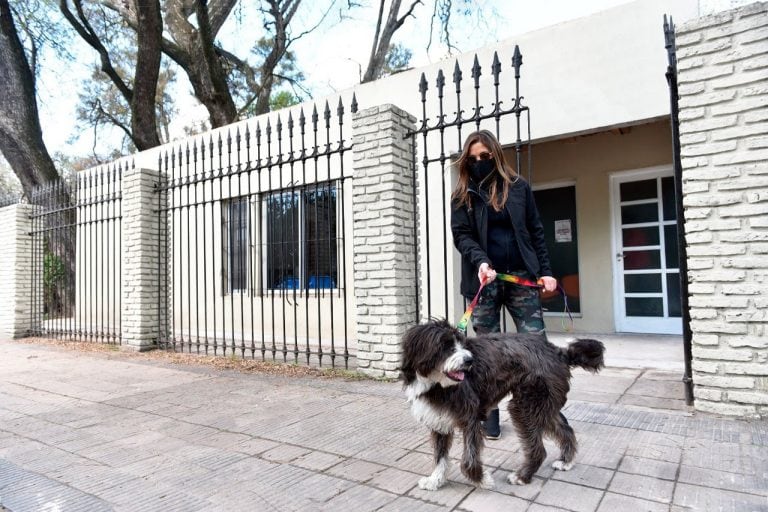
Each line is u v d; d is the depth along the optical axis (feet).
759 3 11.70
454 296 22.75
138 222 24.99
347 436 11.58
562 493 8.30
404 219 17.30
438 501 8.18
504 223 10.80
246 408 14.19
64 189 31.96
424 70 24.08
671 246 24.75
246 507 8.16
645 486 8.43
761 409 11.48
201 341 27.94
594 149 26.35
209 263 31.42
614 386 15.37
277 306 28.71
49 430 12.57
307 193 26.71
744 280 11.69
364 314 17.44
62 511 8.14
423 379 7.97
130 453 10.80
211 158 22.27
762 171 11.53
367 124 17.44
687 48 12.50
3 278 32.24
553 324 27.68
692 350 12.55
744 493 8.02
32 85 50.19
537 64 21.09
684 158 12.49
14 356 24.34
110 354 24.21
